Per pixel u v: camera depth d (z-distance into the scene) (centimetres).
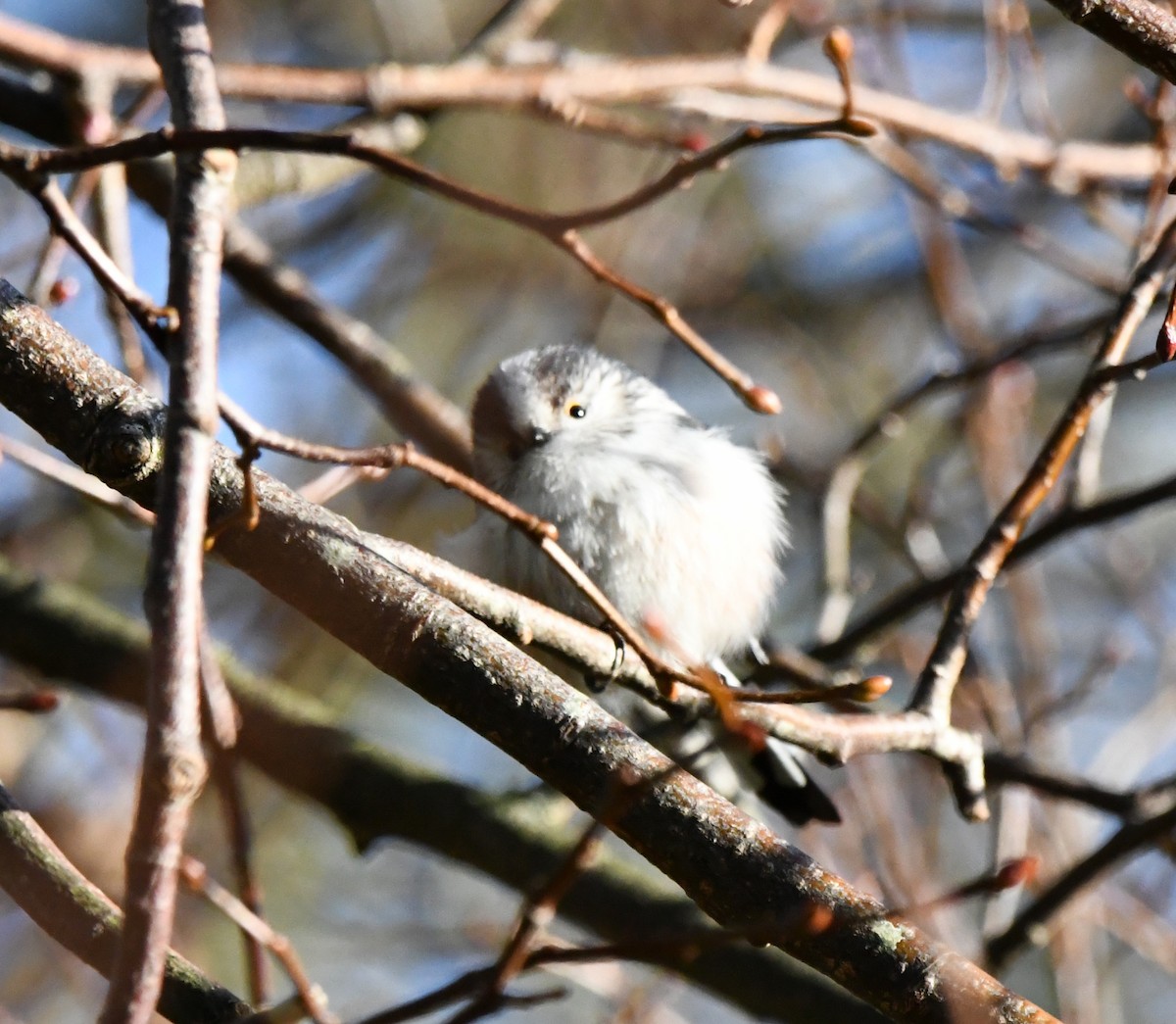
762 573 931
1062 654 1331
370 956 1200
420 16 1302
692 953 455
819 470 1180
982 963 870
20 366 560
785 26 1414
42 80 1009
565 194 1419
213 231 528
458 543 906
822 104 1013
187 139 536
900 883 923
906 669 1101
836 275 1532
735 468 935
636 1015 926
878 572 1369
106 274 516
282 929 1201
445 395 1401
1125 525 1377
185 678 401
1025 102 1108
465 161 1420
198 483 449
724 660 944
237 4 1399
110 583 1280
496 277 1434
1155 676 1299
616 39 1414
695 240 1451
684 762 539
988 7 1067
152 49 595
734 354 1463
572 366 978
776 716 611
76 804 1138
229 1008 532
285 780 945
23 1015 1125
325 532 557
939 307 1149
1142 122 1497
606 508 880
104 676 963
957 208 1072
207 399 467
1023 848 949
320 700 1282
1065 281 1438
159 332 515
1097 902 1017
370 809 938
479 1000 448
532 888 894
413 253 1434
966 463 1339
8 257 1142
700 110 1008
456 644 550
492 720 546
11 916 1162
